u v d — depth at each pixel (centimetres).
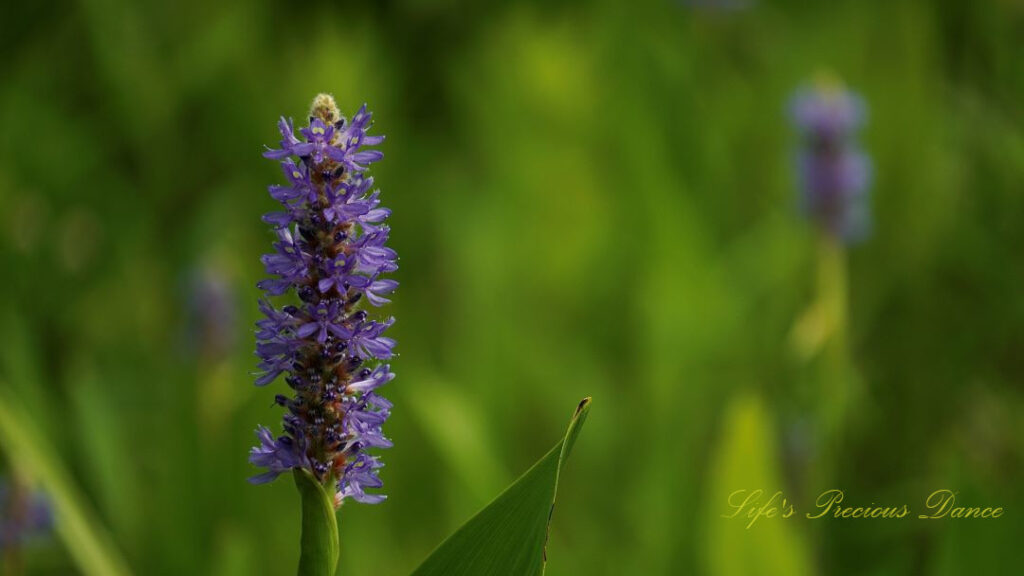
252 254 185
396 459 142
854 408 150
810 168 143
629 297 170
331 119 90
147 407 160
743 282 171
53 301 176
